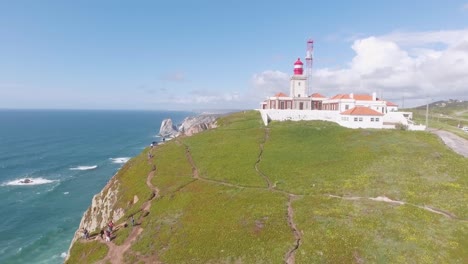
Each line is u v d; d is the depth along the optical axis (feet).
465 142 241.96
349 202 150.20
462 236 120.47
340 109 349.41
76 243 177.88
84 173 470.39
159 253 138.21
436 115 549.54
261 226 137.49
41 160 559.38
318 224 133.08
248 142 264.31
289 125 308.40
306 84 390.42
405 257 111.75
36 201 344.08
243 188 179.11
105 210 225.97
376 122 297.94
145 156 277.85
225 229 140.15
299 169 197.98
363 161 199.41
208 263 123.54
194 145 279.49
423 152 205.87
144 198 193.06
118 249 152.46
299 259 115.96
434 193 152.46
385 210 140.15
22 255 233.14
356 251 116.16
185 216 159.43
